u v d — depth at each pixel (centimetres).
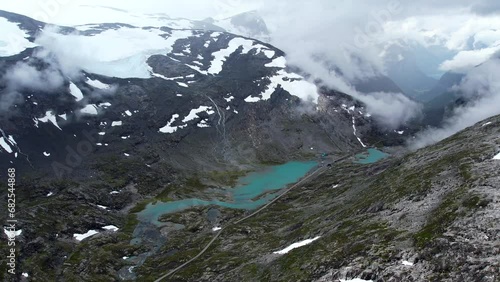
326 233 11538
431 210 9262
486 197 8325
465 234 7450
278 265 10700
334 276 8338
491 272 6331
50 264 15662
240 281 10938
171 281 13188
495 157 10856
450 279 6681
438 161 12781
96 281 14712
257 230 16700
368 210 11744
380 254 8225
